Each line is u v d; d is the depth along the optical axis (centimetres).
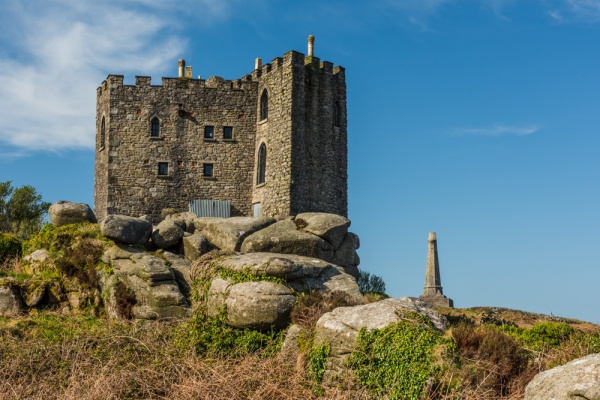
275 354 2331
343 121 5478
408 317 1966
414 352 1845
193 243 3675
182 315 3036
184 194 5309
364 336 1952
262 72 5459
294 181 5075
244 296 2495
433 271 5428
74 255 3459
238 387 2070
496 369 1822
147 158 5281
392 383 1847
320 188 5247
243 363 2228
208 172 5366
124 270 3256
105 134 5391
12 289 3172
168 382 2203
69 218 3819
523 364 1898
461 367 1800
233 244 3728
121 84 5316
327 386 1991
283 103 5184
